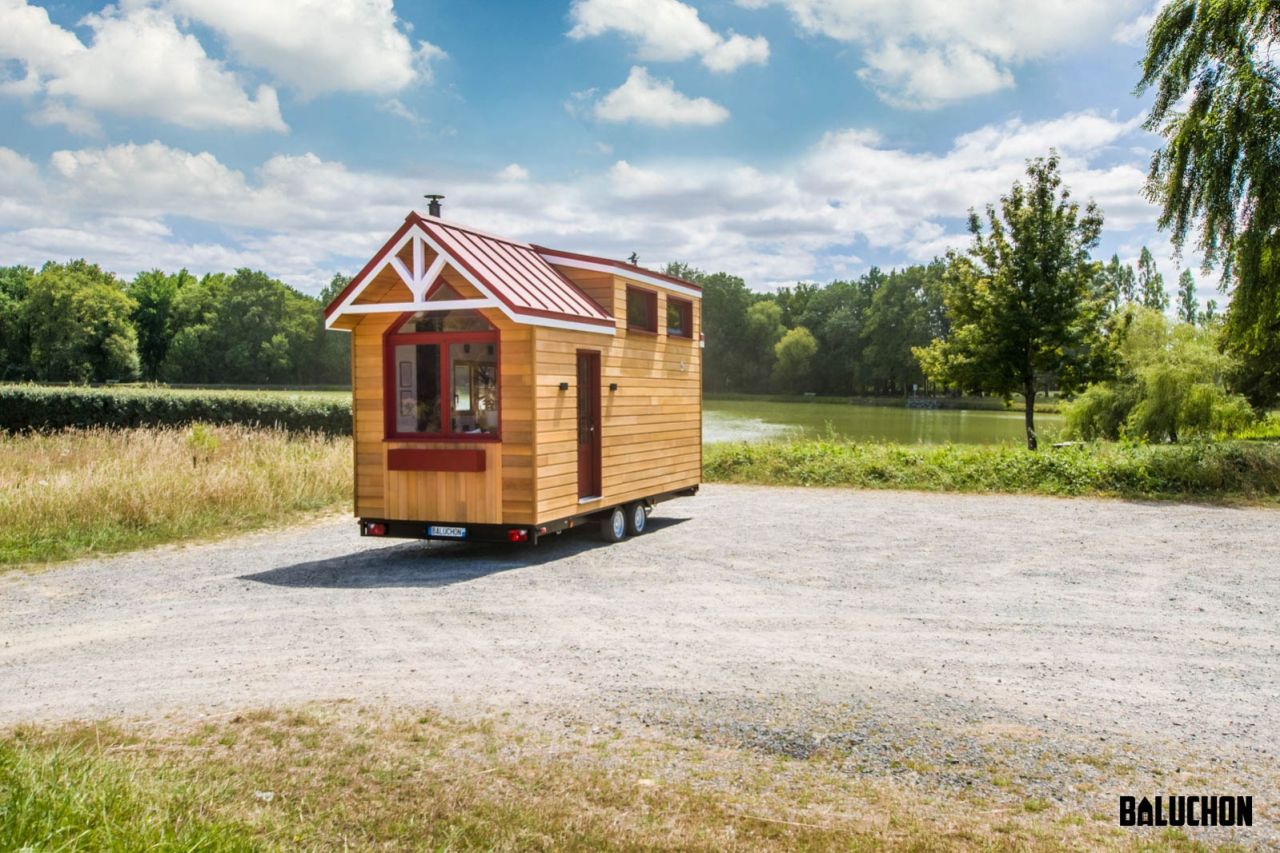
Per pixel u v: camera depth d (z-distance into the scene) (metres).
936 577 9.09
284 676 5.96
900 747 4.69
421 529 10.37
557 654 6.43
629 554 10.50
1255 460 15.45
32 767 3.93
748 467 18.42
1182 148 16.48
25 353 86.62
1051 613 7.61
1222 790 4.20
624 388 11.84
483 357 10.18
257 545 11.28
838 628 7.13
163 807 3.65
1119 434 25.45
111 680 5.92
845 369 99.62
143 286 103.44
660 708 5.29
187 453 15.98
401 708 5.29
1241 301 17.27
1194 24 16.48
